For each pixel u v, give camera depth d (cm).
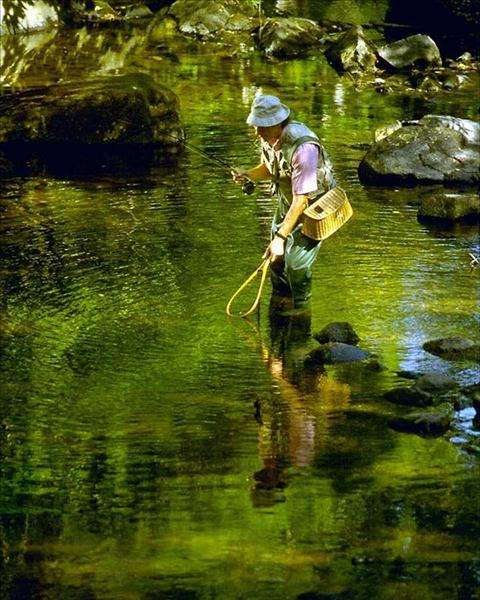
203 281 1208
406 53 2606
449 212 1452
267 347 1041
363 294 1174
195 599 660
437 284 1208
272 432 871
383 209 1509
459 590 668
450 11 3139
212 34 2955
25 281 1203
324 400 930
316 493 780
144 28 2972
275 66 2584
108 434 868
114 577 682
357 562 696
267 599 660
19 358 1005
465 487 787
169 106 1881
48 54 2572
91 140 1823
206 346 1041
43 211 1480
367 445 851
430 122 1719
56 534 732
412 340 1055
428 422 871
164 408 912
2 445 851
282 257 1141
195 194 1563
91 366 992
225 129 1945
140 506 766
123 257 1284
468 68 2595
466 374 980
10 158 1772
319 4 3322
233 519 747
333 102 2206
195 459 830
